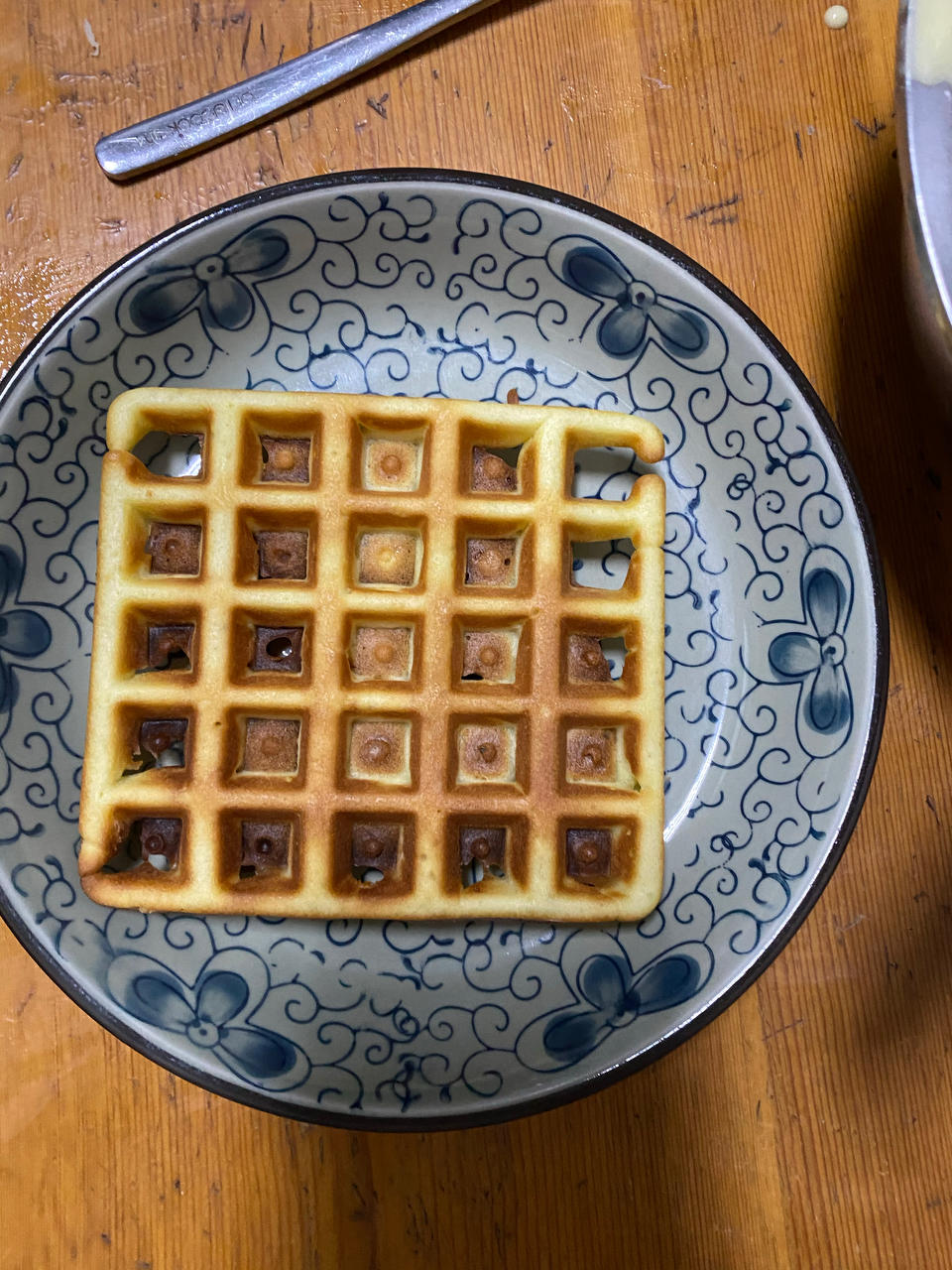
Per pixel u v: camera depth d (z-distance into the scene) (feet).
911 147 0.53
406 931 0.75
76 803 0.73
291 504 0.70
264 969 0.73
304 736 0.69
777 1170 0.77
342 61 0.79
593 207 0.73
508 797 0.70
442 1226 0.75
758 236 0.82
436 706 0.70
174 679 0.69
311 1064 0.71
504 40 0.81
